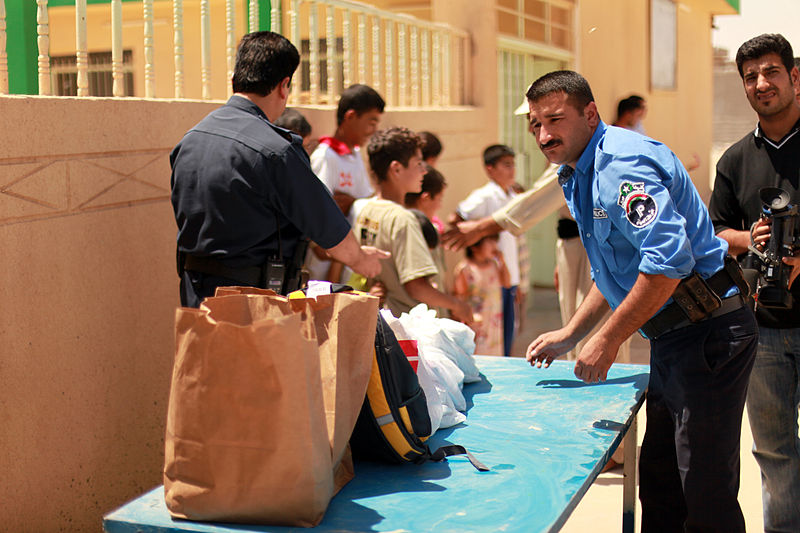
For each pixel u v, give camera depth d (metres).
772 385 3.23
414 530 1.78
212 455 1.78
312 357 1.79
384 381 2.11
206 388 1.77
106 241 3.55
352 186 4.79
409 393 2.21
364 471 2.13
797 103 3.18
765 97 3.14
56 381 3.30
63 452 3.35
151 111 3.79
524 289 6.73
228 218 2.94
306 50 8.85
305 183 2.96
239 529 1.78
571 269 4.78
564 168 2.67
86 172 3.43
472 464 2.16
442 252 4.79
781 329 3.16
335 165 4.68
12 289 3.08
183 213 3.02
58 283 3.30
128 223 3.69
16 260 3.09
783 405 3.25
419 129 6.84
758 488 4.39
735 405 2.51
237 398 1.75
